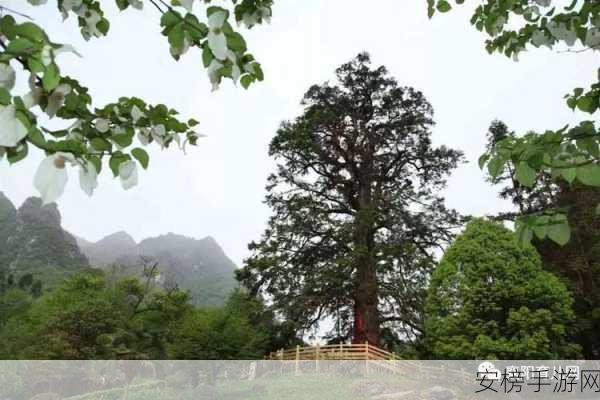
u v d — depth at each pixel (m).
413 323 17.03
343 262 16.77
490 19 2.38
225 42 1.18
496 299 12.66
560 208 1.65
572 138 1.62
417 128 21.14
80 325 13.69
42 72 0.91
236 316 16.81
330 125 21.00
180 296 19.09
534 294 12.63
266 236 19.84
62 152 0.97
